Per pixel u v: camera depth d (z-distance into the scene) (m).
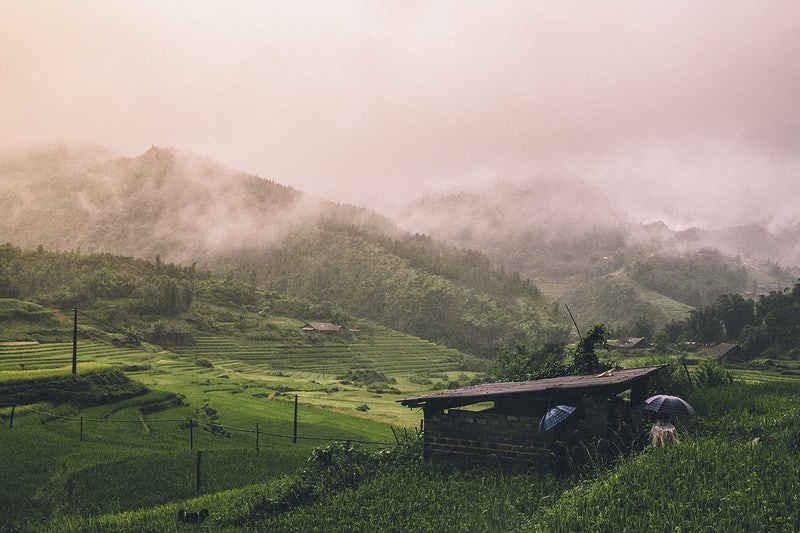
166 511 16.64
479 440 13.24
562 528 7.92
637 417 14.52
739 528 7.20
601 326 18.59
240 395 93.88
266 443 48.72
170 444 42.41
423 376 177.00
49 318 173.50
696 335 174.62
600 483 9.49
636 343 166.88
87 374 63.19
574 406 12.44
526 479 11.31
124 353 155.88
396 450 15.20
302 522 10.86
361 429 61.72
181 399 69.31
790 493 8.01
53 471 28.56
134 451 34.66
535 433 12.64
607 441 12.04
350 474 14.12
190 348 187.50
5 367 102.44
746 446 10.43
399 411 90.12
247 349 197.38
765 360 121.31
